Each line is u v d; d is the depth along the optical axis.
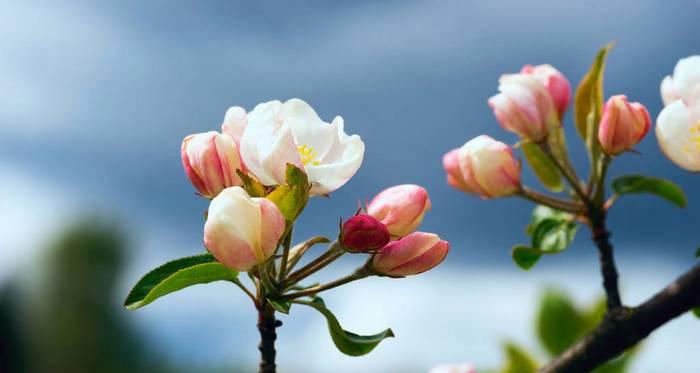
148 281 0.44
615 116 0.48
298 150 0.44
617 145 0.48
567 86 0.51
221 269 0.43
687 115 0.47
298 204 0.42
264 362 0.43
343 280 0.43
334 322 0.43
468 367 0.51
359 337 0.43
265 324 0.43
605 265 0.48
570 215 0.51
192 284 0.43
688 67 0.47
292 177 0.42
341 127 0.44
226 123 0.44
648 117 0.48
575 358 0.47
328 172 0.43
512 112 0.50
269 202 0.42
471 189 0.50
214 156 0.43
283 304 0.43
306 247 0.44
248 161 0.43
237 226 0.41
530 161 0.52
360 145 0.44
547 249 0.50
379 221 0.43
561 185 0.52
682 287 0.46
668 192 0.51
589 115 0.50
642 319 0.46
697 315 0.48
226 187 0.43
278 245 0.42
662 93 0.48
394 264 0.43
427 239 0.43
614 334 0.46
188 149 0.44
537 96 0.50
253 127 0.43
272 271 0.43
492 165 0.50
